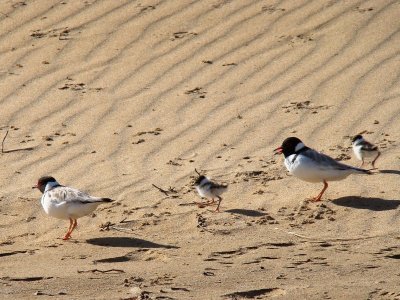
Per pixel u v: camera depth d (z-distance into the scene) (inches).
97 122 697.0
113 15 847.1
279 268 450.6
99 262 471.2
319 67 759.7
